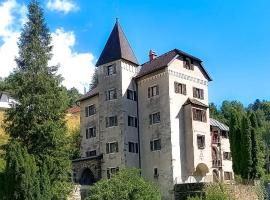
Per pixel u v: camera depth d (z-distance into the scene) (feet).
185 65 195.52
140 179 143.43
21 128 155.43
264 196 183.62
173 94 186.19
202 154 186.19
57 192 144.97
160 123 186.09
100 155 194.59
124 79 195.00
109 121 194.80
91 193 144.87
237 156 189.16
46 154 151.23
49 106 156.66
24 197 124.57
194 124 185.78
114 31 202.59
